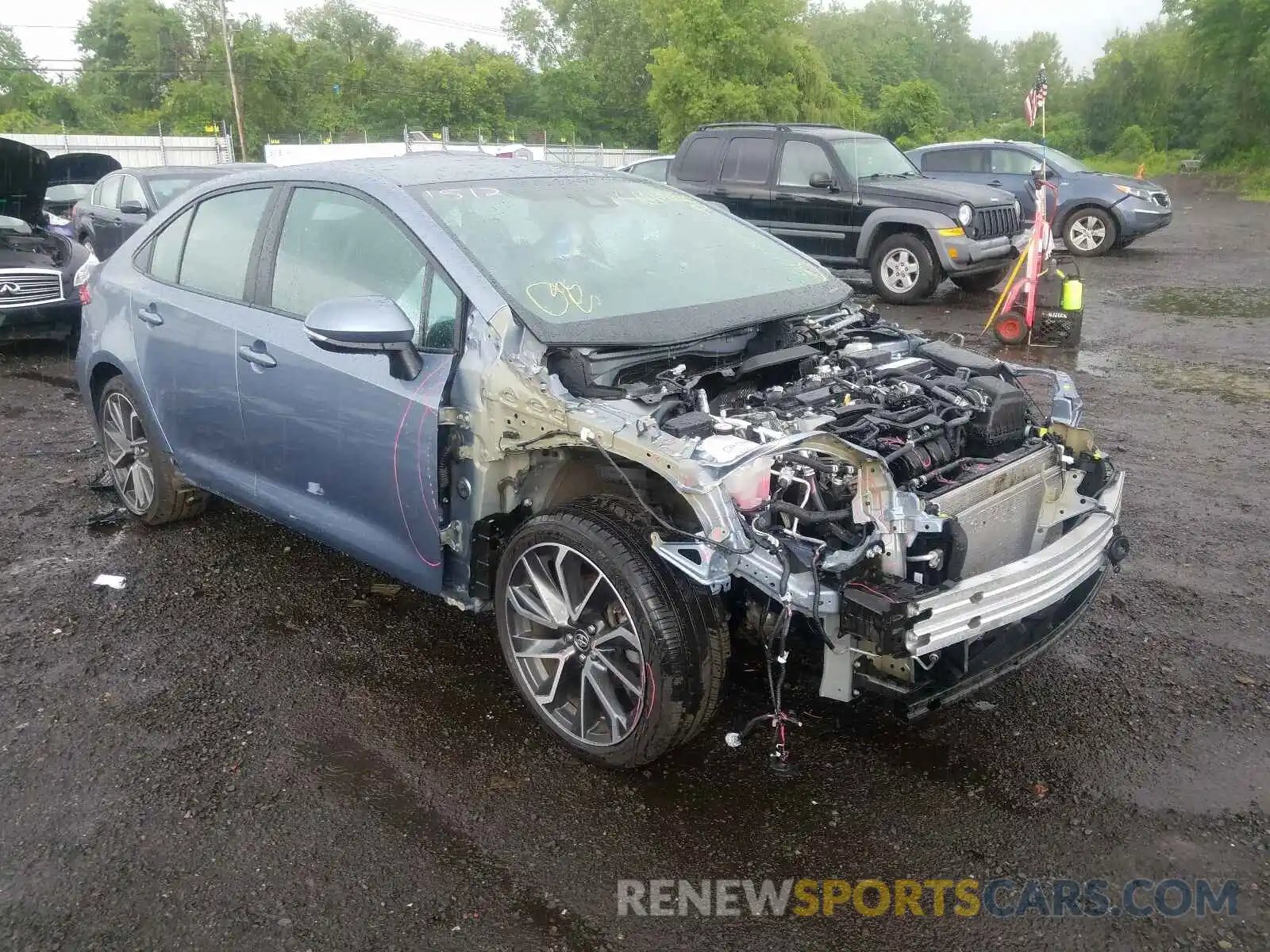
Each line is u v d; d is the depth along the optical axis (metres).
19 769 3.29
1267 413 7.30
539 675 3.50
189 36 64.06
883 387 3.56
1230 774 3.24
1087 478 3.63
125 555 4.97
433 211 3.70
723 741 3.44
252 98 56.34
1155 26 56.44
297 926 2.64
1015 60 96.81
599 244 3.94
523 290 3.46
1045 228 9.56
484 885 2.79
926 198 11.60
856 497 2.88
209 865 2.87
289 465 4.07
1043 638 3.36
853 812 3.09
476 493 3.43
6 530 5.29
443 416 3.38
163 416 4.73
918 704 2.92
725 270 4.12
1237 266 15.45
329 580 4.72
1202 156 41.94
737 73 35.84
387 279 3.70
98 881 2.80
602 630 3.24
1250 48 38.81
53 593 4.56
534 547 3.31
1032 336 9.73
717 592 2.87
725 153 12.92
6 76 57.31
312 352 3.82
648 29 63.31
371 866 2.86
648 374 3.51
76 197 15.69
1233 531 5.15
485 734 3.51
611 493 3.53
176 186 12.34
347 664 3.98
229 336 4.18
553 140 61.34
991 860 2.88
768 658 3.20
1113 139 54.84
